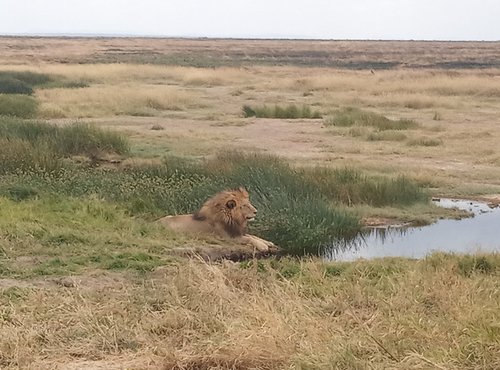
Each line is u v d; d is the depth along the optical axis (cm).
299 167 1534
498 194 1479
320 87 3694
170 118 2542
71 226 996
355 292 706
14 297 693
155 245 941
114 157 1716
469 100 3198
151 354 552
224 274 745
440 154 1869
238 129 2283
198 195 1187
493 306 615
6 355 545
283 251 1073
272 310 591
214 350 534
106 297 690
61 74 3894
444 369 478
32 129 1761
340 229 1159
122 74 4156
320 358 504
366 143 2031
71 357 554
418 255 1027
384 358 510
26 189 1166
